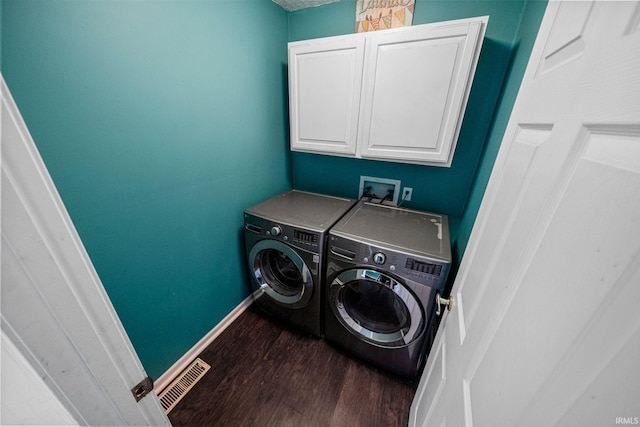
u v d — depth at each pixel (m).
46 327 0.39
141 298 1.18
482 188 1.26
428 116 1.31
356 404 1.32
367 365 1.52
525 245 0.45
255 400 1.33
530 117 0.57
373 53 1.30
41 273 0.38
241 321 1.84
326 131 1.62
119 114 0.94
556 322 0.32
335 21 1.62
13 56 0.68
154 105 1.05
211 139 1.36
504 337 0.45
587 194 0.31
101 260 0.99
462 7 1.31
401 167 1.75
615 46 0.31
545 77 0.53
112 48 0.88
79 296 0.43
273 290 1.75
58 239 0.39
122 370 0.53
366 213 1.61
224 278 1.69
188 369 1.49
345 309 1.49
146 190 1.10
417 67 1.24
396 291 1.23
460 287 0.86
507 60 1.30
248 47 1.46
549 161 0.43
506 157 0.69
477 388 0.52
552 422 0.29
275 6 1.60
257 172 1.77
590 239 0.29
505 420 0.38
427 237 1.29
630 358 0.22
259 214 1.57
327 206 1.73
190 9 1.11
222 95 1.36
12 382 0.37
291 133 1.75
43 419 0.42
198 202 1.37
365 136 1.50
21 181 0.34
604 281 0.26
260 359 1.56
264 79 1.64
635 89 0.26
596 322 0.26
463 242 1.43
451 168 1.61
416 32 1.18
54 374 0.41
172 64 1.09
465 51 1.13
